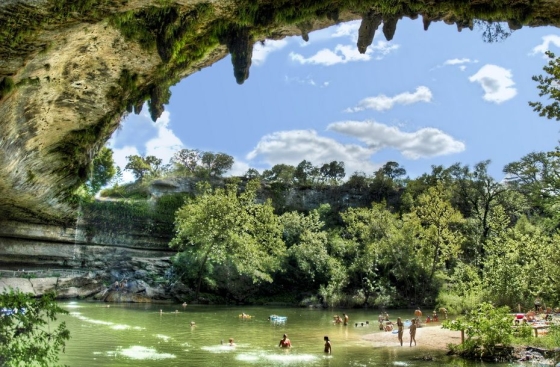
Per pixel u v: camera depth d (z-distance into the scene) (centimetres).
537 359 1706
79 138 1112
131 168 8531
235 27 853
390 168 9212
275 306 4528
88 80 905
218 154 8788
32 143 1017
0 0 585
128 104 1064
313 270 4988
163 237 5872
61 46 739
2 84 748
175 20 796
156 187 6425
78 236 5259
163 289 4228
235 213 4275
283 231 5588
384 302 4478
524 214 5903
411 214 4775
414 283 4869
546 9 770
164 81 1013
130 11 734
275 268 4716
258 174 8144
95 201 5534
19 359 698
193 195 6412
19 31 643
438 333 2462
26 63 726
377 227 4944
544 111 1400
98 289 4003
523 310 3356
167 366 1509
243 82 898
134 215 5747
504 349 1800
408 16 830
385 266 4966
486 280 3656
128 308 3453
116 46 838
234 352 1848
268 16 813
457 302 3694
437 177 6262
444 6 798
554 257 2416
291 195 7862
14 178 1112
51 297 753
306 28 891
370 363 1694
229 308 4012
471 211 5909
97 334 2117
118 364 1497
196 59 942
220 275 4653
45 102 894
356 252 5134
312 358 1775
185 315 3200
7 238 1432
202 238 4188
